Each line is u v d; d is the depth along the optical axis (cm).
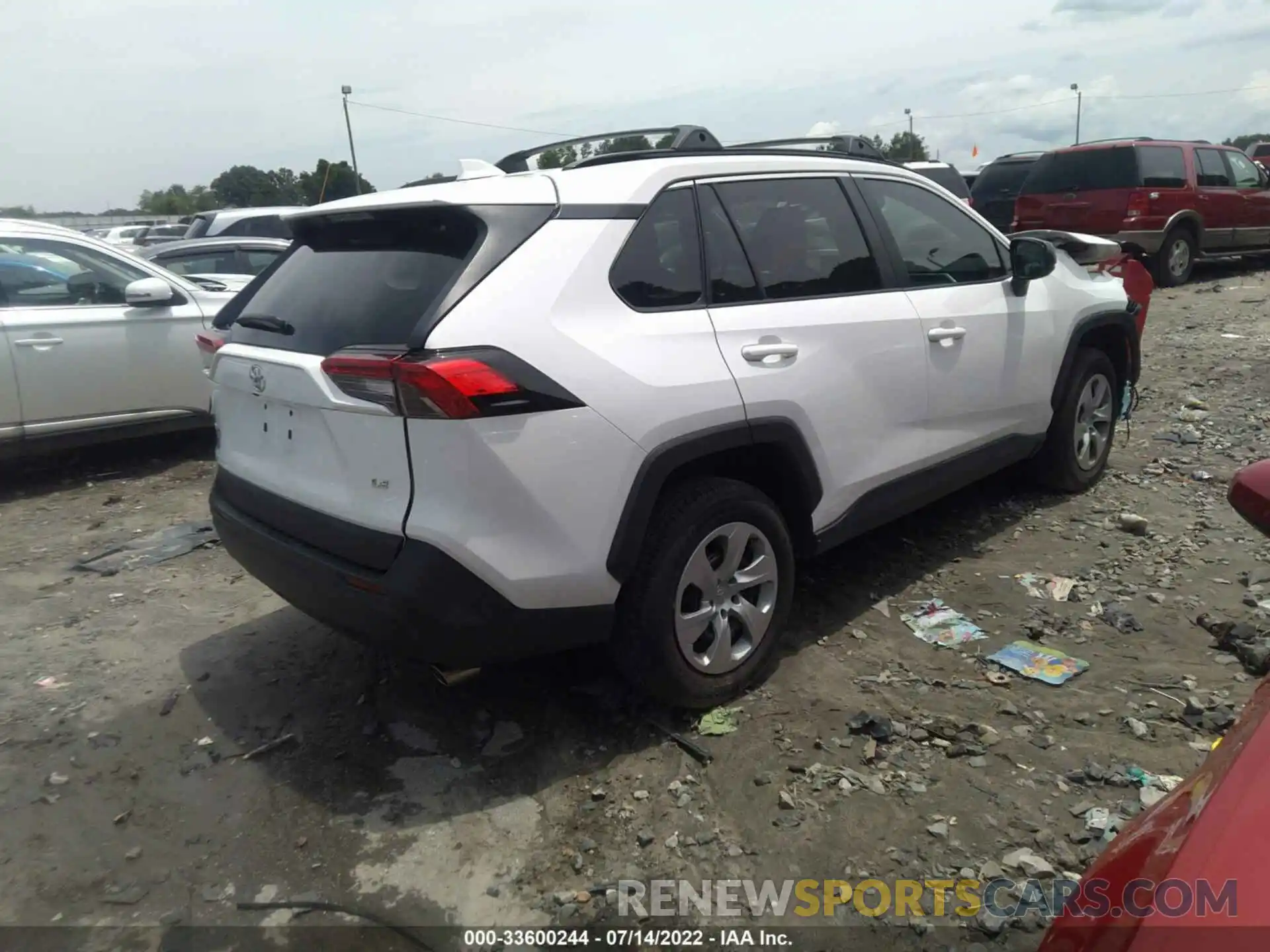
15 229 619
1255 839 142
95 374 629
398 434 262
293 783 305
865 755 300
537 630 283
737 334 321
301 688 361
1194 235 1261
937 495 420
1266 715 170
